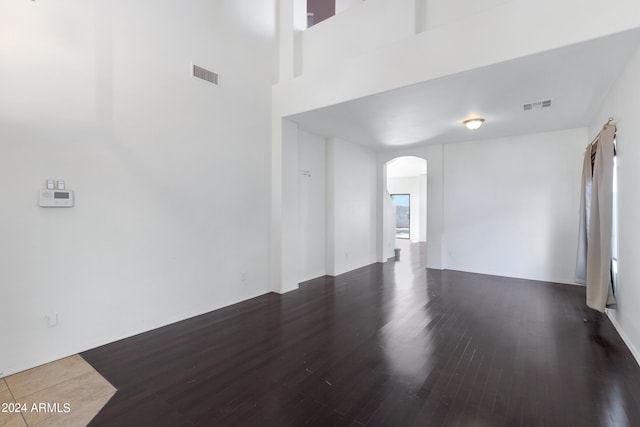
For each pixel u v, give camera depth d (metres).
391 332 3.04
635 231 2.49
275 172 4.39
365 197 6.44
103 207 2.71
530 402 1.94
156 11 3.05
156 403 1.95
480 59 2.71
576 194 4.78
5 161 2.20
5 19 2.19
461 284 4.88
